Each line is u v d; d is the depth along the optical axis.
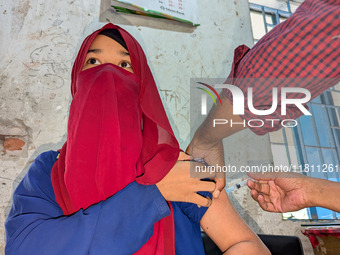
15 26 1.51
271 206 0.87
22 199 0.70
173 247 0.66
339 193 0.75
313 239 1.49
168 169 0.61
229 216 0.76
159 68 1.71
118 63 0.90
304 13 0.60
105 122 0.74
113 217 0.56
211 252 0.96
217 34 1.94
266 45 0.62
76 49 1.57
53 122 1.41
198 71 1.79
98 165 0.71
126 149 0.75
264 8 2.41
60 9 1.61
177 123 1.64
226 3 2.05
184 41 1.83
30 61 1.47
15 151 1.33
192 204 0.78
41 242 0.57
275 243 1.08
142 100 0.86
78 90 0.82
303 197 0.81
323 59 0.58
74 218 0.59
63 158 0.78
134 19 1.74
